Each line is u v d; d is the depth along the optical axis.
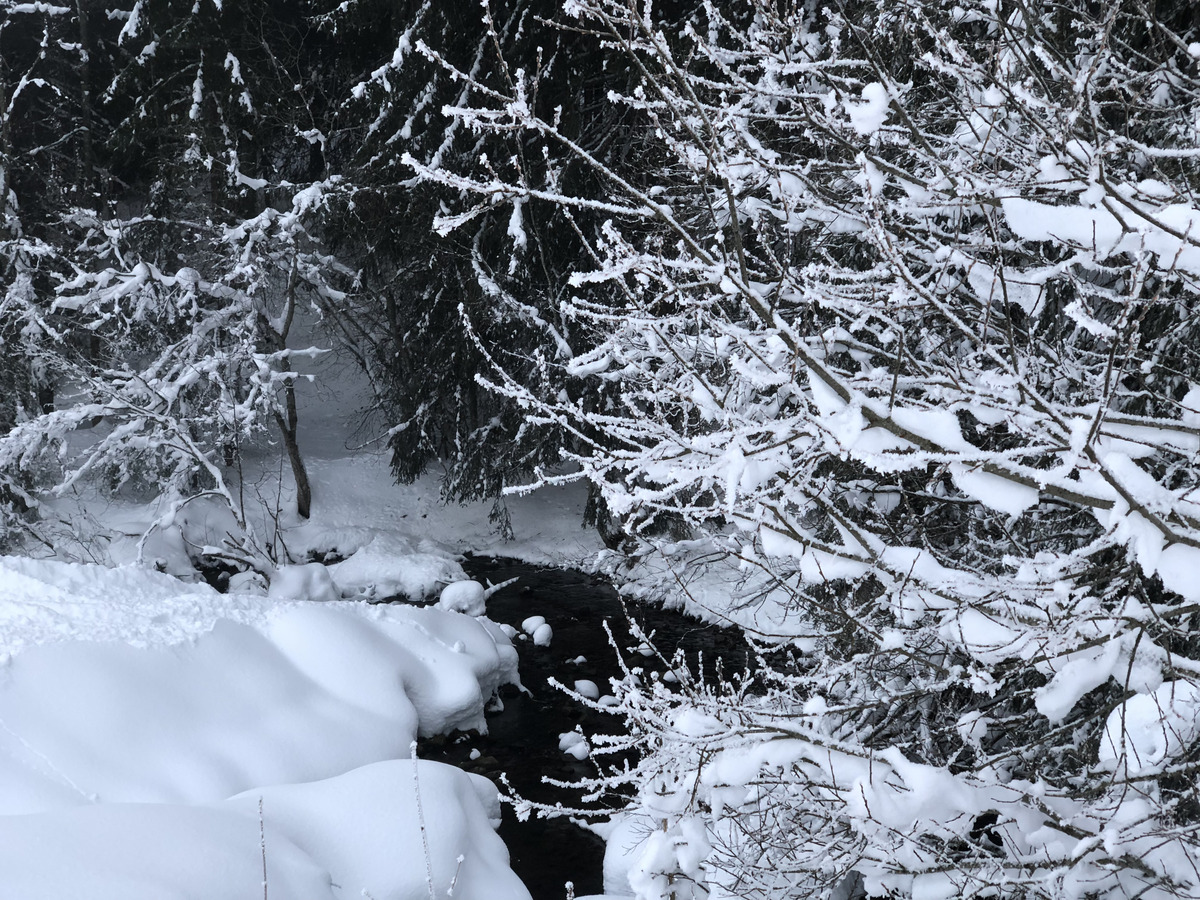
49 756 7.06
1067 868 2.89
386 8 18.70
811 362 2.59
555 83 15.55
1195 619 3.95
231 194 19.62
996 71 3.03
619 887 6.96
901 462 2.56
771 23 3.44
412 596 16.77
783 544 3.02
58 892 4.61
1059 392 3.81
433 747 10.34
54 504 18.75
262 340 19.08
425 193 17.41
